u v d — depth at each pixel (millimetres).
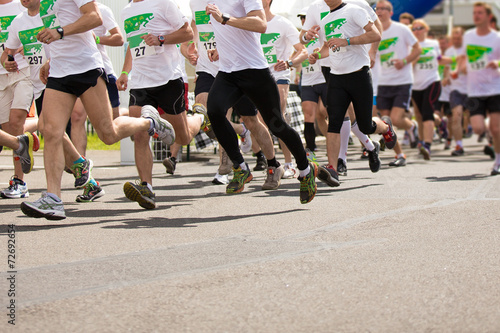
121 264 5977
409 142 23500
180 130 9906
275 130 8727
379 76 16672
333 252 6379
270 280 5422
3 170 14516
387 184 11711
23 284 5340
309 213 8672
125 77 11250
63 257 6262
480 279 5449
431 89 17641
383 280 5418
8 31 10273
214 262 6023
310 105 13758
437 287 5230
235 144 9469
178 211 8961
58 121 7918
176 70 9555
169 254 6355
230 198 10133
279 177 10750
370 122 10891
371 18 11133
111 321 4477
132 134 8695
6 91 10719
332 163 10750
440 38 21906
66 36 7871
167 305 4805
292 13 19250
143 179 9102
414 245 6680
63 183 12148
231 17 8312
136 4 9336
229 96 8797
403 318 4531
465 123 27312
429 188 11125
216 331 4297
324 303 4844
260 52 8656
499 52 13250
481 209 8820
